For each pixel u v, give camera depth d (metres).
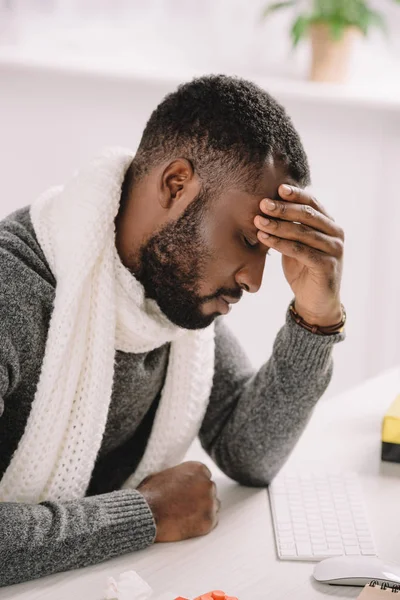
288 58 2.38
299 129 2.28
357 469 1.19
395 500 1.10
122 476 1.20
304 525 1.02
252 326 2.43
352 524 1.02
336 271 1.04
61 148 2.25
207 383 1.17
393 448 1.20
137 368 1.09
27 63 2.14
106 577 0.91
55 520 0.93
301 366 1.13
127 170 1.04
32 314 0.98
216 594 0.85
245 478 1.16
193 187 0.97
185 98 0.99
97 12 2.35
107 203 1.00
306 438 1.29
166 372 1.17
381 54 2.40
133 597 0.86
